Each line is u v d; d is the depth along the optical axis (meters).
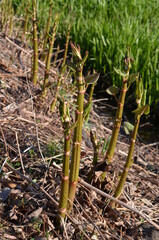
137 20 2.94
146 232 1.54
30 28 2.71
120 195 1.62
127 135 2.32
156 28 2.95
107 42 2.77
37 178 1.60
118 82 2.65
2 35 2.52
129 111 2.59
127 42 2.69
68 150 1.30
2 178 1.57
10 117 1.87
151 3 3.34
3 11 2.58
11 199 1.51
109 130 2.21
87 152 1.80
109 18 3.08
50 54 1.99
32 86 2.16
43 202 1.50
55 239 1.42
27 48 2.51
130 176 1.77
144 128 2.48
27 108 2.00
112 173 1.70
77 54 1.25
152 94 2.59
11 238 1.41
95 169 1.55
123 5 3.19
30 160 1.66
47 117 1.99
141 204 1.66
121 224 1.54
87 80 1.28
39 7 2.96
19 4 2.92
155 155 2.20
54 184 1.57
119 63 2.62
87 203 1.55
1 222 1.44
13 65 2.29
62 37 2.88
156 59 2.60
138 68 2.66
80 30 2.91
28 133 1.80
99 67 2.75
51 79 2.31
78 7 3.17
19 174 1.54
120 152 1.98
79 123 1.32
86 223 1.49
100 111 2.49
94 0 3.17
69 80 2.36
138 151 2.14
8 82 2.13
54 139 1.82
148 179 1.74
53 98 2.04
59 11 3.05
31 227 1.44
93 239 1.45
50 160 1.66
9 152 1.69
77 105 1.30
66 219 1.46
